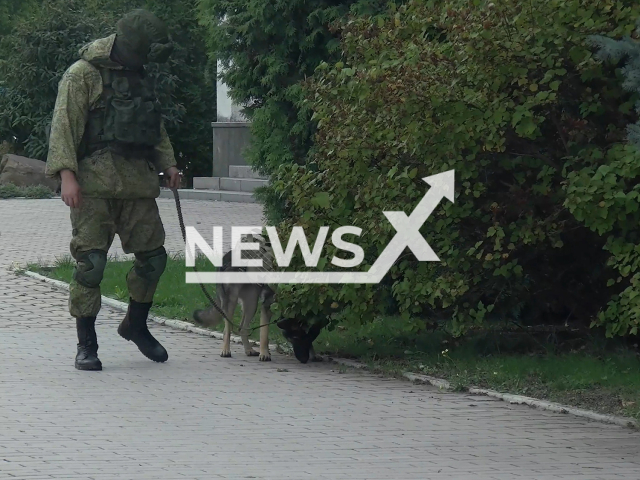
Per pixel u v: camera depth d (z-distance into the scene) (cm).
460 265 908
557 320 1072
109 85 902
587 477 602
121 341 1069
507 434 706
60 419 729
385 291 953
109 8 3756
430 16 935
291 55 1435
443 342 1022
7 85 3431
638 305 818
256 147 1505
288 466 617
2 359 955
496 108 863
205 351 1023
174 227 2209
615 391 825
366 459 636
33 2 4691
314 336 971
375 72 881
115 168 905
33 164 3244
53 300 1330
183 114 3372
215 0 1478
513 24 861
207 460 628
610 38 821
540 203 905
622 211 838
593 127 907
